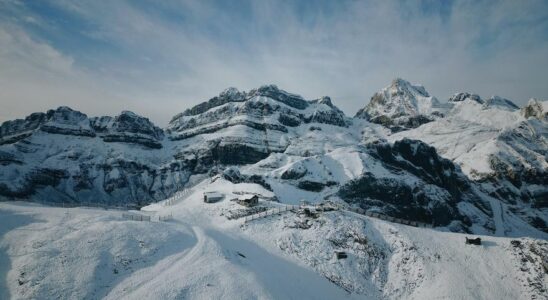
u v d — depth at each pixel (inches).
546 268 2460.6
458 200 7066.9
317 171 6742.1
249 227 2989.7
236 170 6013.8
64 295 1814.7
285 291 2097.7
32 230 2375.7
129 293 1865.2
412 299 2428.6
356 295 2386.8
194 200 4015.8
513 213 7327.8
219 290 1905.8
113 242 2274.9
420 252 2783.0
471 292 2373.3
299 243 2792.8
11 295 1788.9
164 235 2500.0
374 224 3164.4
